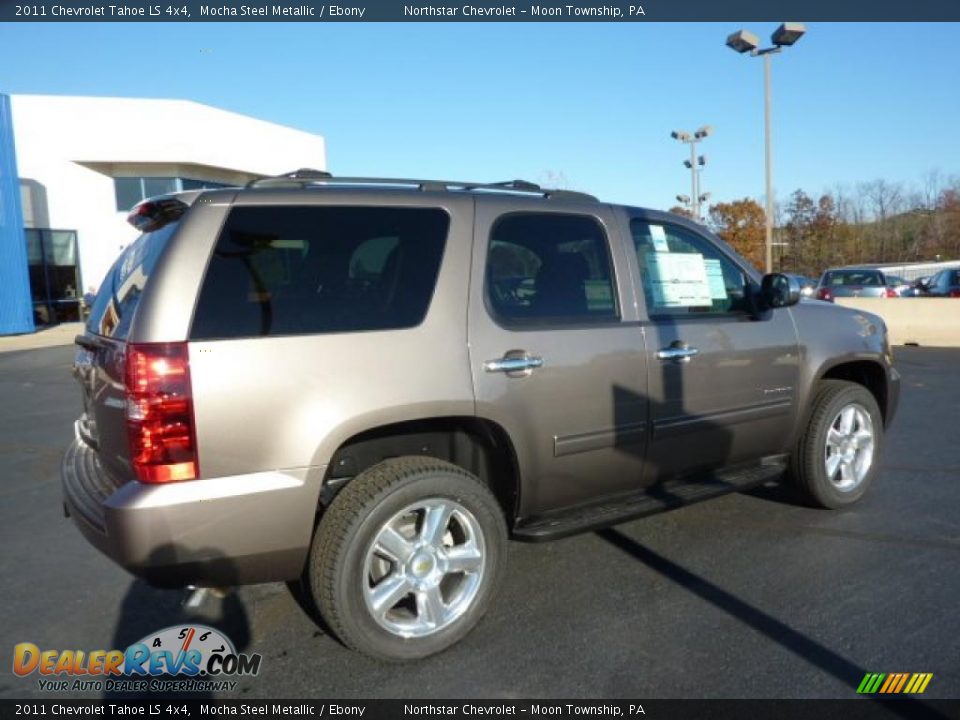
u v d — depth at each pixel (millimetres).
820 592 3875
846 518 4977
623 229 4152
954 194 55375
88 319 3867
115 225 28328
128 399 2875
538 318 3719
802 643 3371
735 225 47875
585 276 3957
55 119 26562
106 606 3943
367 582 3186
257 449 2975
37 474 6641
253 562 3025
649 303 4156
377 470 3289
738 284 4656
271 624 3689
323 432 3068
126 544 2818
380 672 3234
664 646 3375
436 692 3072
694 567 4227
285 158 32250
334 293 3242
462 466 3723
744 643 3383
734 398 4422
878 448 5258
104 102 26922
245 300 3049
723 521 4953
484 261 3604
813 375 4824
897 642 3361
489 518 3455
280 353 3039
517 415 3553
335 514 3164
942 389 10320
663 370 4074
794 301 4469
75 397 11117
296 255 3221
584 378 3766
